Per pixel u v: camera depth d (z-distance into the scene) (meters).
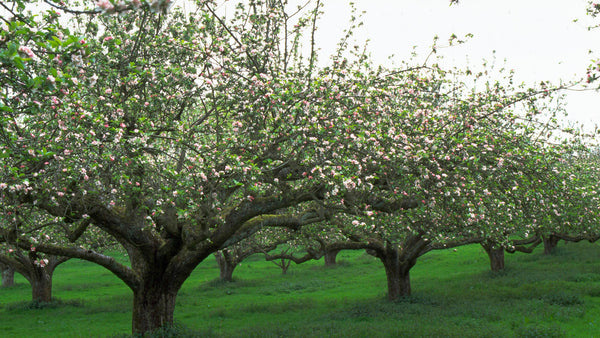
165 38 9.90
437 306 19.91
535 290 21.75
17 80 5.42
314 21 10.99
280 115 9.41
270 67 11.13
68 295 30.03
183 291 30.42
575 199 13.37
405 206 12.80
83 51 4.88
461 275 31.47
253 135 10.30
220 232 11.89
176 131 9.74
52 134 7.55
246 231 12.62
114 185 9.92
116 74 9.05
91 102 8.27
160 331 12.96
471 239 20.61
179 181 8.60
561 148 12.02
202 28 10.36
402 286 22.28
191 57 9.91
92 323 20.06
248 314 21.16
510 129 11.67
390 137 9.20
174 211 12.05
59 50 4.78
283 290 30.02
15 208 9.30
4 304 26.11
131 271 13.08
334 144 8.97
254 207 11.59
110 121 8.62
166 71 9.03
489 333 13.60
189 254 13.05
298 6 11.30
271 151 10.15
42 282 25.02
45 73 5.17
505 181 10.95
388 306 20.08
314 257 21.12
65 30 4.92
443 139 9.89
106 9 3.71
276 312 21.34
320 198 11.32
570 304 18.41
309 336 14.41
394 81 10.98
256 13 11.73
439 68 10.82
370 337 14.00
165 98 9.55
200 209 9.93
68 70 6.30
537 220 14.62
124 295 28.30
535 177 11.06
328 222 18.92
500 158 10.05
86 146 7.67
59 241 17.36
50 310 23.53
